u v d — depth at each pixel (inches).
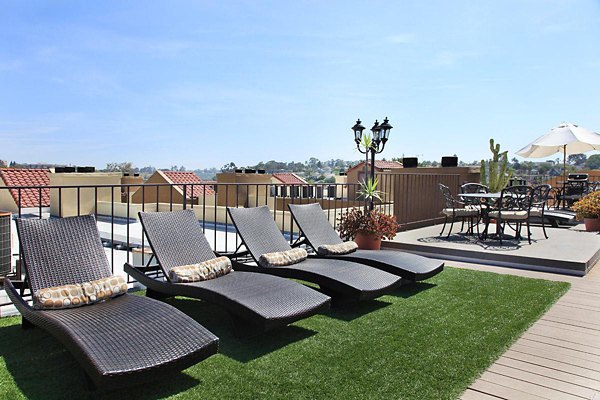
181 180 745.0
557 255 222.8
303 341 125.2
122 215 573.6
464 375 103.3
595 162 577.0
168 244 152.7
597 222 326.3
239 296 125.3
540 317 146.0
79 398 92.0
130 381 85.0
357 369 106.4
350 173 730.2
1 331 129.8
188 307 159.5
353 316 148.3
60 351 116.0
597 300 165.2
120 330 98.0
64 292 113.2
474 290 179.3
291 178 871.7
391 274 167.6
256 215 190.5
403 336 128.5
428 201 368.8
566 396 94.7
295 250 178.7
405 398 92.6
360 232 249.0
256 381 100.3
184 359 93.0
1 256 191.8
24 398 91.5
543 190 326.0
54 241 128.2
